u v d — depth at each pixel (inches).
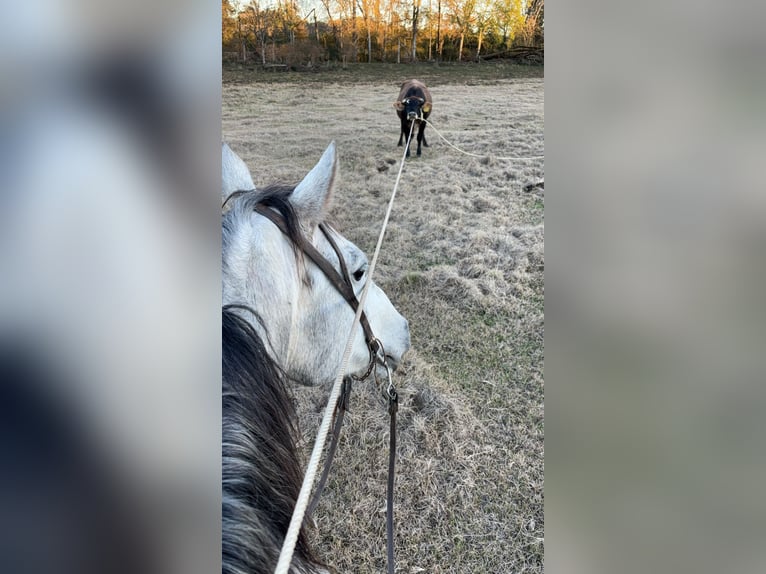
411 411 106.0
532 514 87.7
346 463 95.5
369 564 80.0
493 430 102.7
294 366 61.9
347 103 383.6
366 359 67.4
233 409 35.5
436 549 82.4
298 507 26.8
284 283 52.1
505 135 286.5
